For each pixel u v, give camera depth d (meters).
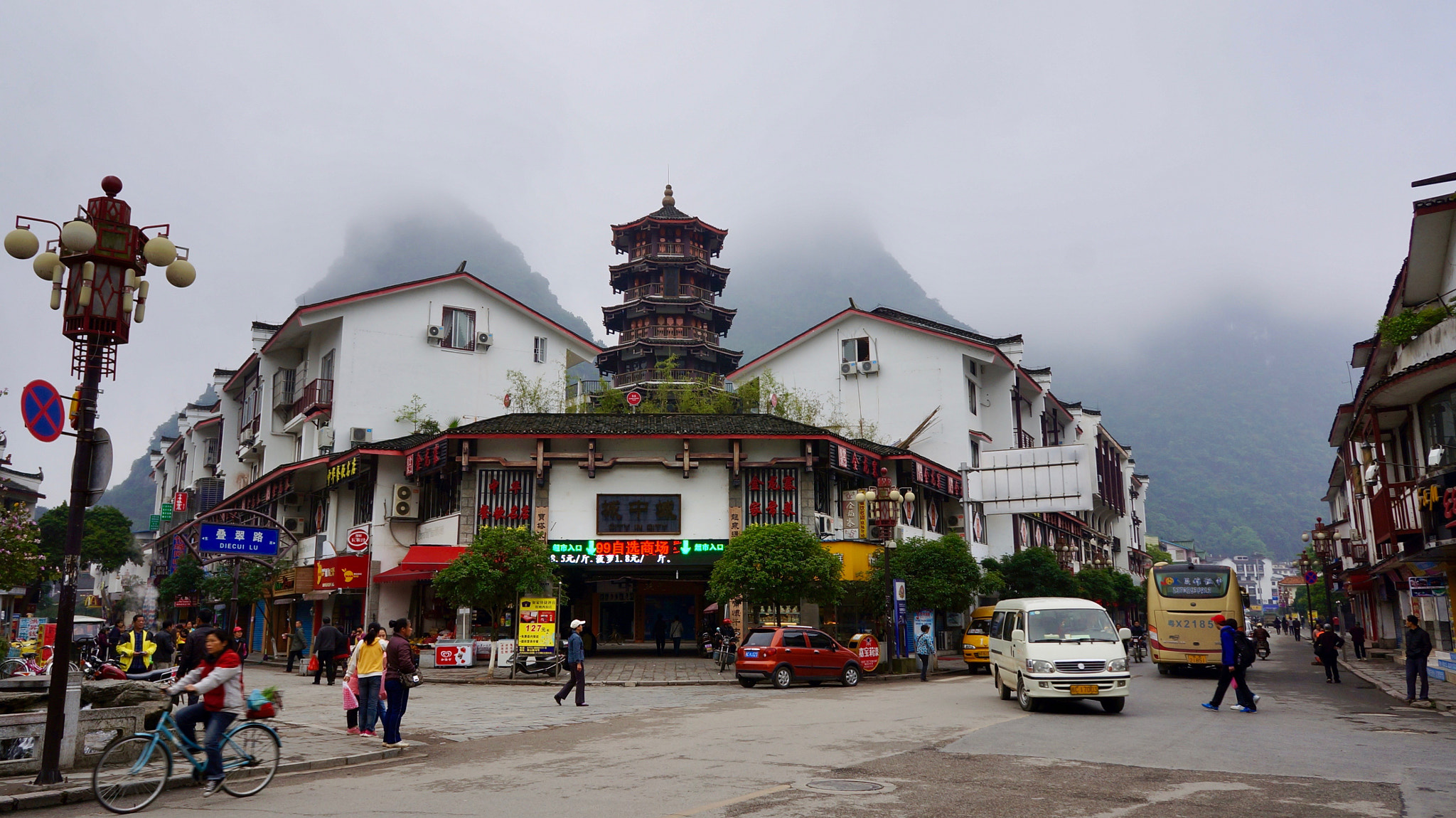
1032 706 16.05
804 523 29.61
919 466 34.22
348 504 33.44
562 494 29.62
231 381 46.44
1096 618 16.41
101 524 60.25
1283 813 7.55
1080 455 33.53
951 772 9.60
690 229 61.69
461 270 38.94
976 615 30.16
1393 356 22.30
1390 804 7.86
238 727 9.11
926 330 41.50
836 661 22.83
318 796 8.74
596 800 8.28
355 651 13.15
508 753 11.67
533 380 40.78
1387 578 32.69
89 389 9.57
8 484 42.97
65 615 9.18
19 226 9.44
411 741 12.90
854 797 8.28
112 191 10.02
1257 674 27.30
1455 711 15.72
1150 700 18.12
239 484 46.09
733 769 9.89
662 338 59.34
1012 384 43.84
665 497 29.83
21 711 10.10
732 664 26.44
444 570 25.19
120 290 9.84
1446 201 18.53
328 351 37.91
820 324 43.88
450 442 29.34
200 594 41.53
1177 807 7.81
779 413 41.69
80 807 8.37
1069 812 7.61
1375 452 20.91
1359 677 25.45
